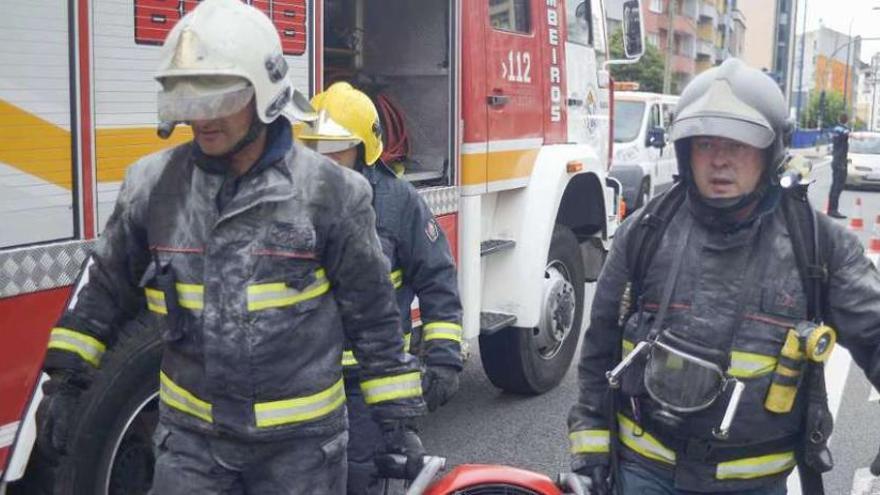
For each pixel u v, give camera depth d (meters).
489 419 6.08
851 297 2.43
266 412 2.42
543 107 6.16
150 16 3.36
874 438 5.89
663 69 46.66
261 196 2.38
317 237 2.44
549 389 6.58
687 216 2.55
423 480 2.62
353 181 2.49
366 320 2.55
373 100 5.30
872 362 2.47
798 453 2.54
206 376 2.42
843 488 5.09
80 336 2.59
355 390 3.31
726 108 2.38
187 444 2.51
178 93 2.26
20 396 3.01
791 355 2.41
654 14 65.19
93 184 3.18
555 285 6.34
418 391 2.64
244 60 2.27
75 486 3.27
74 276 3.12
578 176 6.71
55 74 3.04
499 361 6.23
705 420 2.48
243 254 2.39
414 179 5.14
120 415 3.38
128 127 3.30
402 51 5.39
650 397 2.53
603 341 2.74
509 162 5.73
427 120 5.37
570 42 6.60
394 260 3.36
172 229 2.43
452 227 5.30
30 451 3.04
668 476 2.57
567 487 2.72
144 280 2.49
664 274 2.54
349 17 5.47
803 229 2.45
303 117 2.65
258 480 2.51
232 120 2.32
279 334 2.40
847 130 19.03
